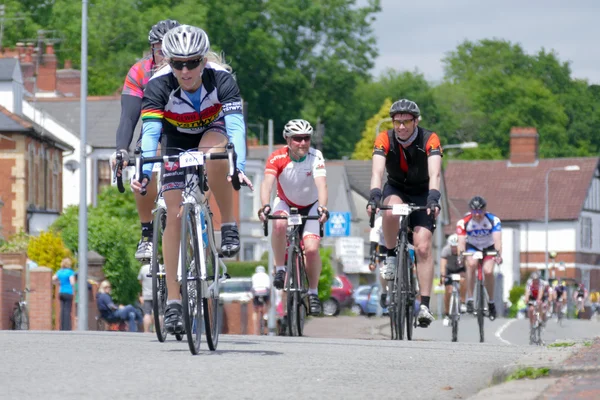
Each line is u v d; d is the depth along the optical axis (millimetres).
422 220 37312
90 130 164625
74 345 26562
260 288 87312
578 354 22453
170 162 24297
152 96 24562
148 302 69750
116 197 125188
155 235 25375
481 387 20297
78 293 76500
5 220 134875
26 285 70125
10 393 18516
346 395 18891
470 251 53812
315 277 40938
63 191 162625
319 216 40000
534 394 17547
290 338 32969
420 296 37438
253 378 20609
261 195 39844
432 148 36031
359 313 144500
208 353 24875
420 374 21859
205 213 24906
